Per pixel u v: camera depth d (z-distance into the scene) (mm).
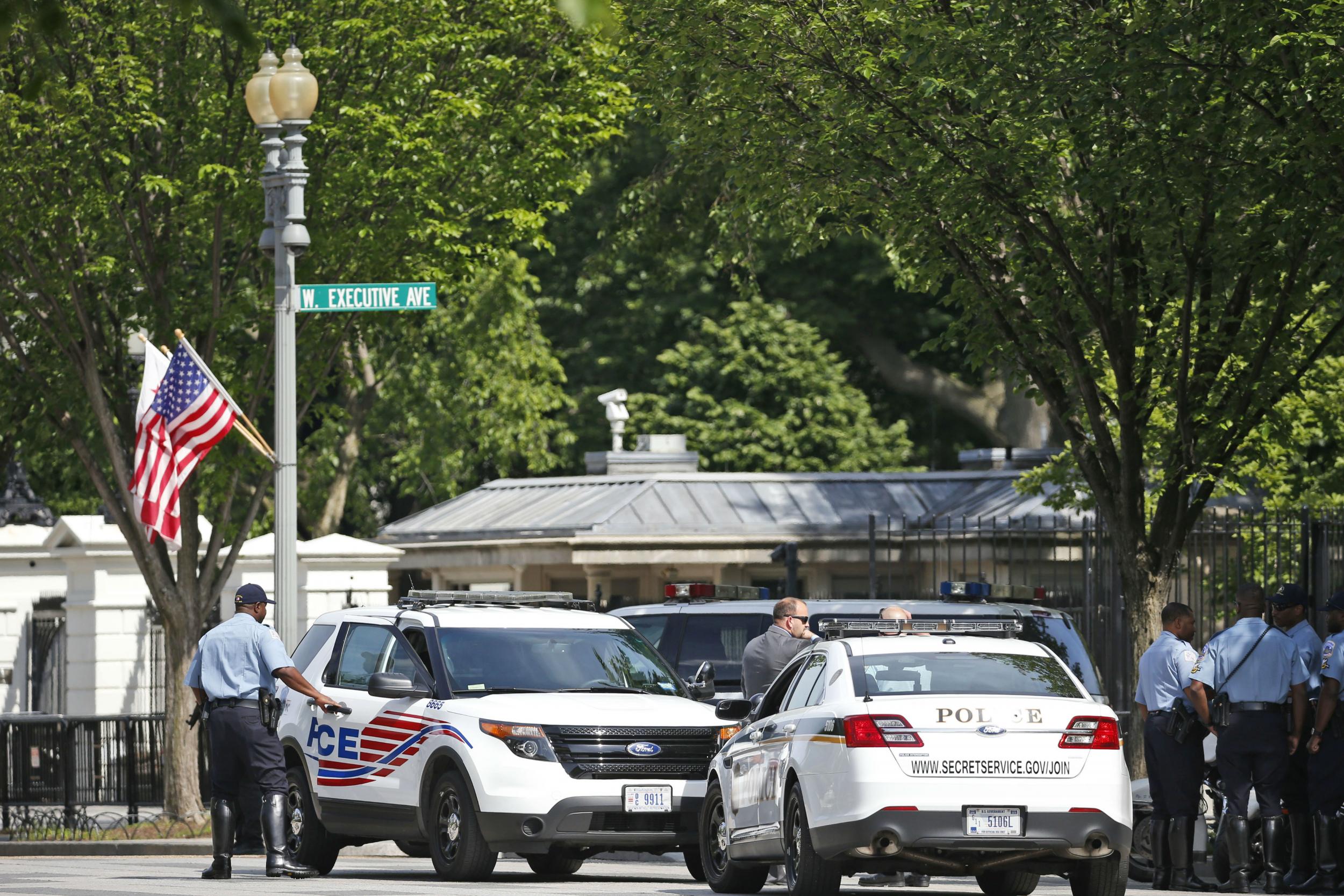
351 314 82375
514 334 151500
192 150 74875
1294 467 101438
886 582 116938
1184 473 64625
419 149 74375
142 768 85375
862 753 40500
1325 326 86062
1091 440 72312
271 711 50250
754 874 48594
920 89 58344
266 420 140250
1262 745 50000
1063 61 55438
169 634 80562
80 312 77750
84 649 92000
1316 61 50125
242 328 82750
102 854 75000
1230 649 50500
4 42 16156
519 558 115812
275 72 64750
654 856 72500
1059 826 40500
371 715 53938
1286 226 55156
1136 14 55156
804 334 166875
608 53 78750
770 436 164000
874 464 165625
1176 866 51531
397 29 73438
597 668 54688
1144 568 66062
